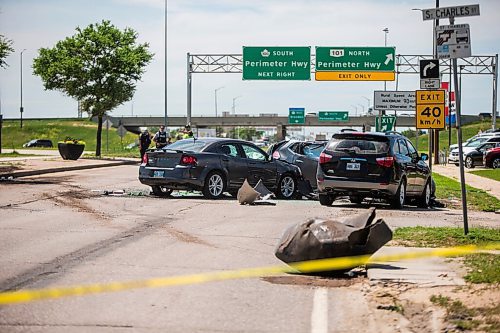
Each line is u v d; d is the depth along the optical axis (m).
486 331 12.17
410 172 33.59
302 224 17.14
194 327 12.32
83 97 86.19
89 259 18.06
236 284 15.73
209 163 34.97
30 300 13.82
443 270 17.02
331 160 32.50
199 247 20.30
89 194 35.97
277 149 42.12
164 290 14.91
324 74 85.38
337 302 14.41
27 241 20.73
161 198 34.69
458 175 67.25
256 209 30.59
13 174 49.31
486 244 20.75
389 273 16.61
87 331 11.88
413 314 13.53
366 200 37.53
